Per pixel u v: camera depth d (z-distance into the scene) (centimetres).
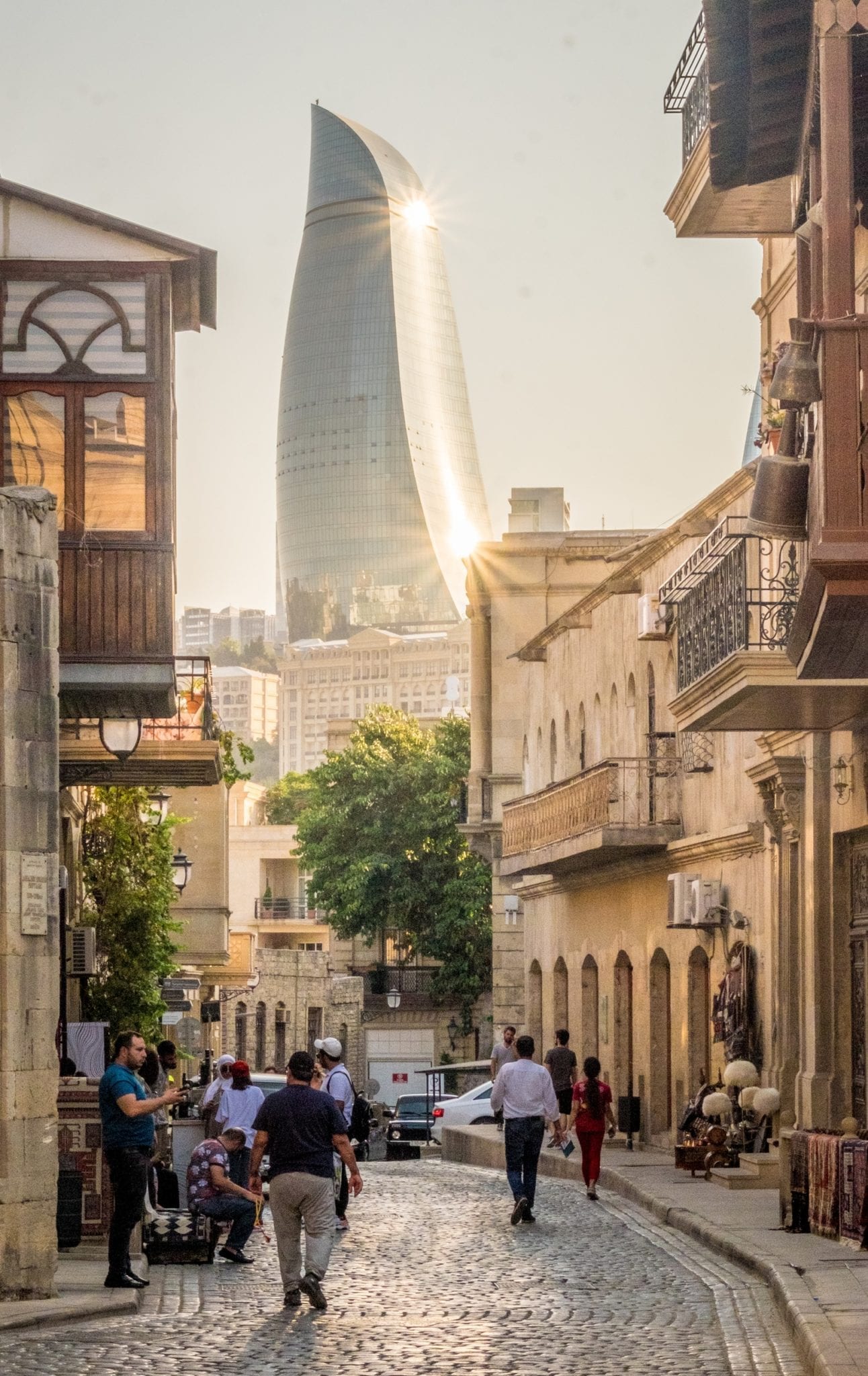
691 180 3166
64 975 4353
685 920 4425
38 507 2284
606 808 4962
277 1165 2136
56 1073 2225
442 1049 12194
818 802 3378
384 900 11450
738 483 4156
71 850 4706
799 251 2309
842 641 2116
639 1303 2119
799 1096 3447
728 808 4300
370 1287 2306
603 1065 5591
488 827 7550
